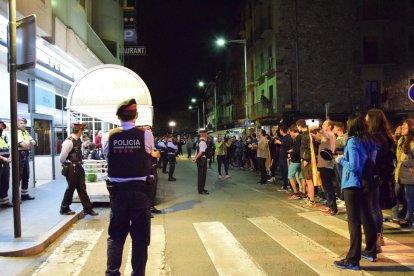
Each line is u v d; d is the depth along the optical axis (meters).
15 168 6.93
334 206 9.24
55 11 12.69
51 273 5.61
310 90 32.62
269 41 34.50
